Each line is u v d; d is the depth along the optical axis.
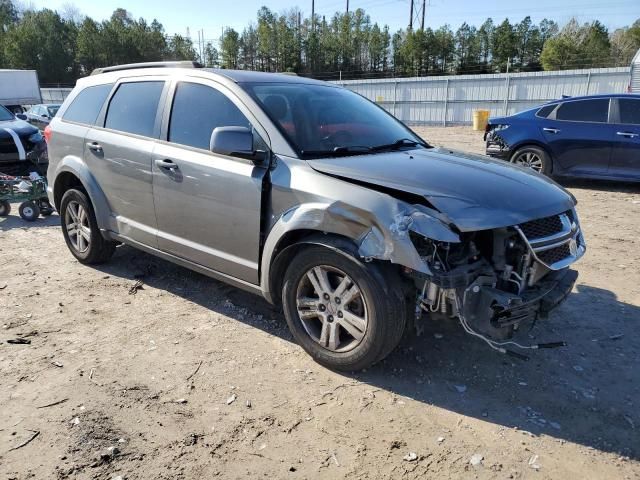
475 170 3.51
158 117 4.34
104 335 3.91
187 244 4.13
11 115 9.91
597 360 3.65
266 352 3.68
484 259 3.13
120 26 72.31
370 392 3.22
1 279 5.03
